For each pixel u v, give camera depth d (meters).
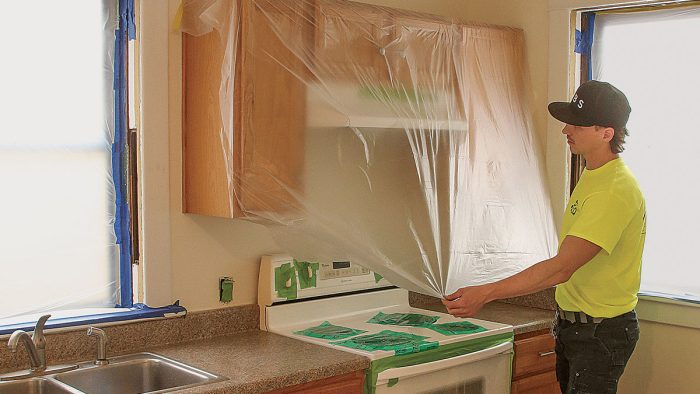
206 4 2.40
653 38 3.14
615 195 2.30
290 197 2.38
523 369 2.97
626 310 2.40
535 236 2.94
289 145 2.37
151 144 2.50
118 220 2.52
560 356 2.55
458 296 2.34
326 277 2.91
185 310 2.60
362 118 2.48
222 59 2.38
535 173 3.05
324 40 2.42
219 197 2.42
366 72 2.51
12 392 2.12
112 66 2.49
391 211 2.53
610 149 2.40
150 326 2.52
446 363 2.59
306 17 2.38
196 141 2.53
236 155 2.31
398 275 2.51
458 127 2.77
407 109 2.60
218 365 2.29
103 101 2.47
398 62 2.60
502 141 2.96
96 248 2.48
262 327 2.78
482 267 2.71
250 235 2.79
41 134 2.35
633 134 3.22
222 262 2.71
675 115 3.11
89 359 2.36
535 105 3.32
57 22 2.37
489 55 3.01
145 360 2.37
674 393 3.04
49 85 2.36
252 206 2.34
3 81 2.28
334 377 2.35
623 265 2.37
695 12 3.03
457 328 2.82
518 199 2.92
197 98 2.51
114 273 2.52
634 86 3.21
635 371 3.15
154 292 2.53
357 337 2.66
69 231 2.42
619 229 2.29
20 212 2.33
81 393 2.03
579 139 2.42
